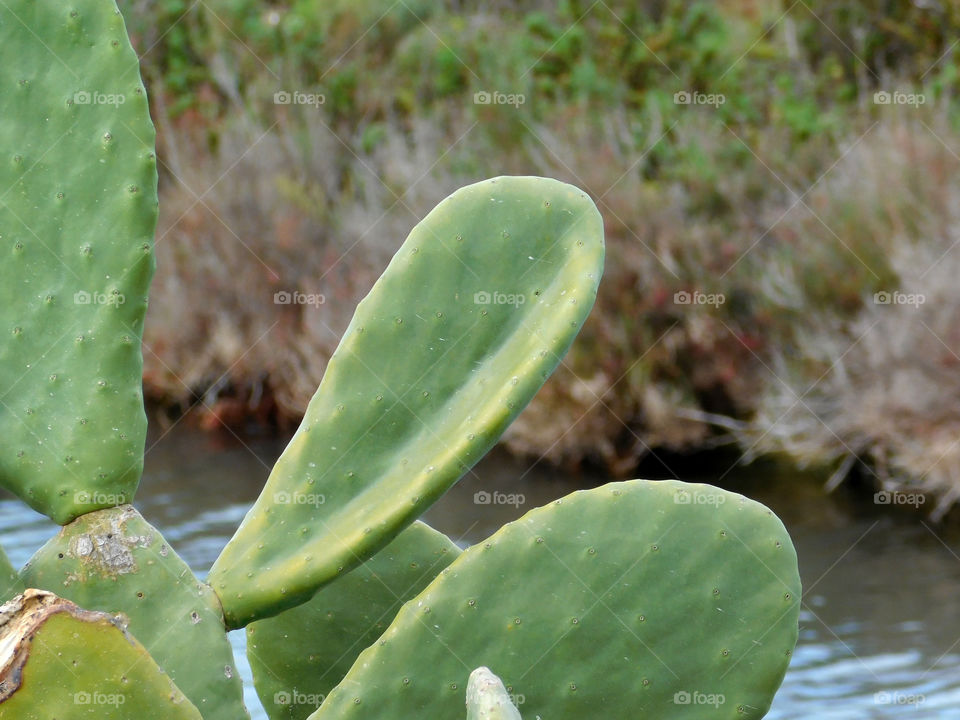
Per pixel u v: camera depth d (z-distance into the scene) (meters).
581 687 2.09
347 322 9.77
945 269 7.82
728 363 8.86
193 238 10.42
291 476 2.12
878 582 6.36
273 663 2.45
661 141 10.02
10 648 1.62
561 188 2.22
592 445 8.83
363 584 2.43
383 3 12.77
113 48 2.11
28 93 2.12
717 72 11.16
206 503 7.58
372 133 11.84
